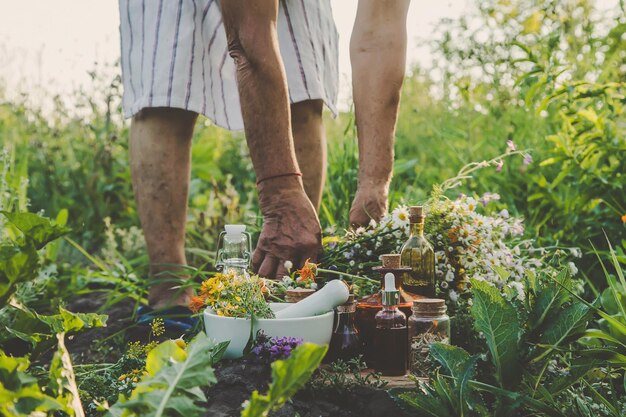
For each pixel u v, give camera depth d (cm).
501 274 182
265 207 203
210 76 255
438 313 172
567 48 346
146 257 355
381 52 221
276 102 196
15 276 136
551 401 154
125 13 256
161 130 250
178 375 124
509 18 370
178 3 246
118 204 462
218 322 174
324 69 268
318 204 267
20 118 526
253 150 201
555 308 163
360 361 180
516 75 366
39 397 118
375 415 159
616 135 279
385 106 221
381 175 223
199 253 311
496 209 317
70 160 490
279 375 113
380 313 175
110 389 168
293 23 257
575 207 283
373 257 217
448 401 149
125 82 259
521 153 249
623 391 183
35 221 134
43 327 156
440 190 220
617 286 215
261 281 185
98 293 331
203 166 471
